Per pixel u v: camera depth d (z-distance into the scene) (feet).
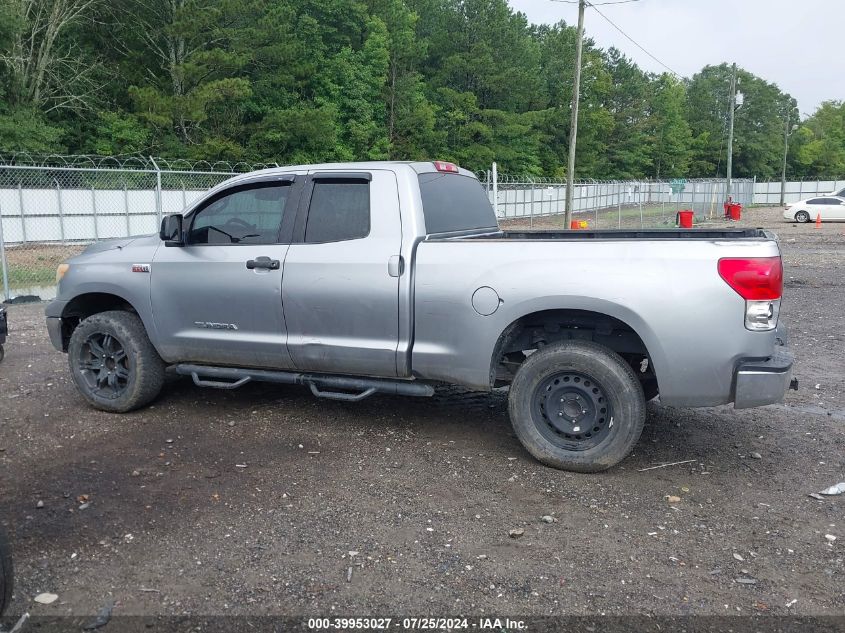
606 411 15.42
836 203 126.82
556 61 242.58
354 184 17.48
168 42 119.96
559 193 162.61
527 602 10.73
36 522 13.24
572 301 15.17
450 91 176.24
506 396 21.86
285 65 130.93
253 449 17.13
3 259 42.01
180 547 12.31
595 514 13.76
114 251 20.15
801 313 37.22
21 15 110.22
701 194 189.26
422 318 16.39
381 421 19.34
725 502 14.37
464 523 13.33
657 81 301.63
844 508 14.10
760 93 325.83
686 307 14.55
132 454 16.76
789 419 19.80
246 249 18.17
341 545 12.42
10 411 20.16
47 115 123.03
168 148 114.21
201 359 19.15
